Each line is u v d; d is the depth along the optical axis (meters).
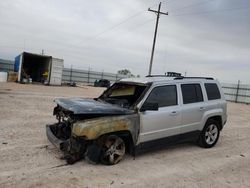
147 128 6.25
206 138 7.75
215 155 7.17
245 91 38.94
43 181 4.77
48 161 5.71
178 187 4.99
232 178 5.63
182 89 7.16
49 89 27.23
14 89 22.73
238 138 9.62
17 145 6.64
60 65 35.84
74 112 5.39
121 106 6.45
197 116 7.33
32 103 14.48
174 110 6.76
